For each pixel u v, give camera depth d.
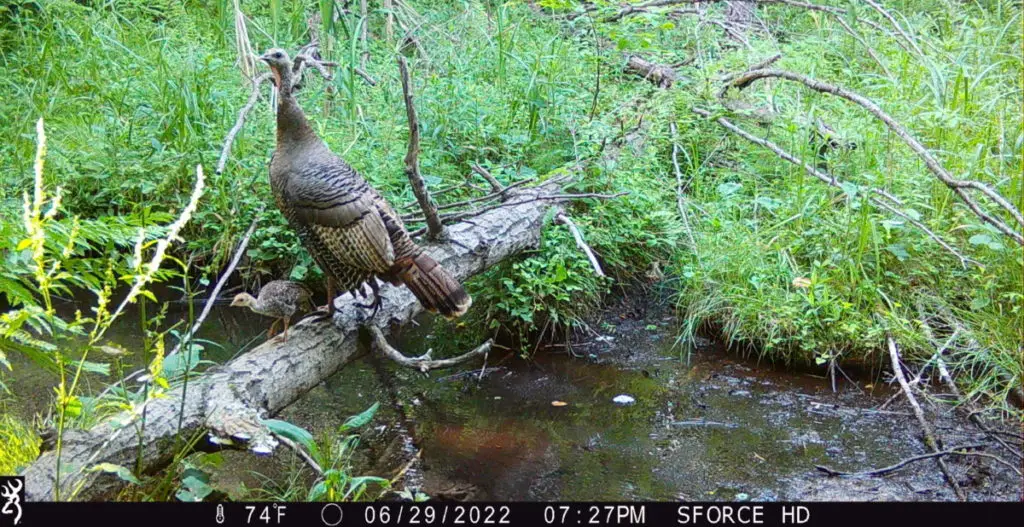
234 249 6.07
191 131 6.43
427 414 4.95
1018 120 6.39
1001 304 5.35
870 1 7.60
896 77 7.25
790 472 4.39
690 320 5.75
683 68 7.93
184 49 7.41
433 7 8.52
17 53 7.87
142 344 5.55
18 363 5.23
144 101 7.06
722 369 5.45
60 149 6.53
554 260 5.62
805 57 7.66
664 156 7.20
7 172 6.30
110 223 4.41
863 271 5.49
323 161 4.25
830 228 5.83
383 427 4.78
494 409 5.02
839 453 4.56
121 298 6.20
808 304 5.49
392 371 5.40
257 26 7.80
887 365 5.32
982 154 6.05
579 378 5.38
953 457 4.49
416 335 5.87
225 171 6.22
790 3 7.96
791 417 4.91
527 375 5.41
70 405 3.46
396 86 7.20
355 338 4.61
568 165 6.12
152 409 3.75
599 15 7.67
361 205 4.15
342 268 4.28
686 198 6.59
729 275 5.86
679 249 6.32
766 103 7.14
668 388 5.25
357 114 6.91
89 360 5.25
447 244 5.18
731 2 9.27
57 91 7.12
